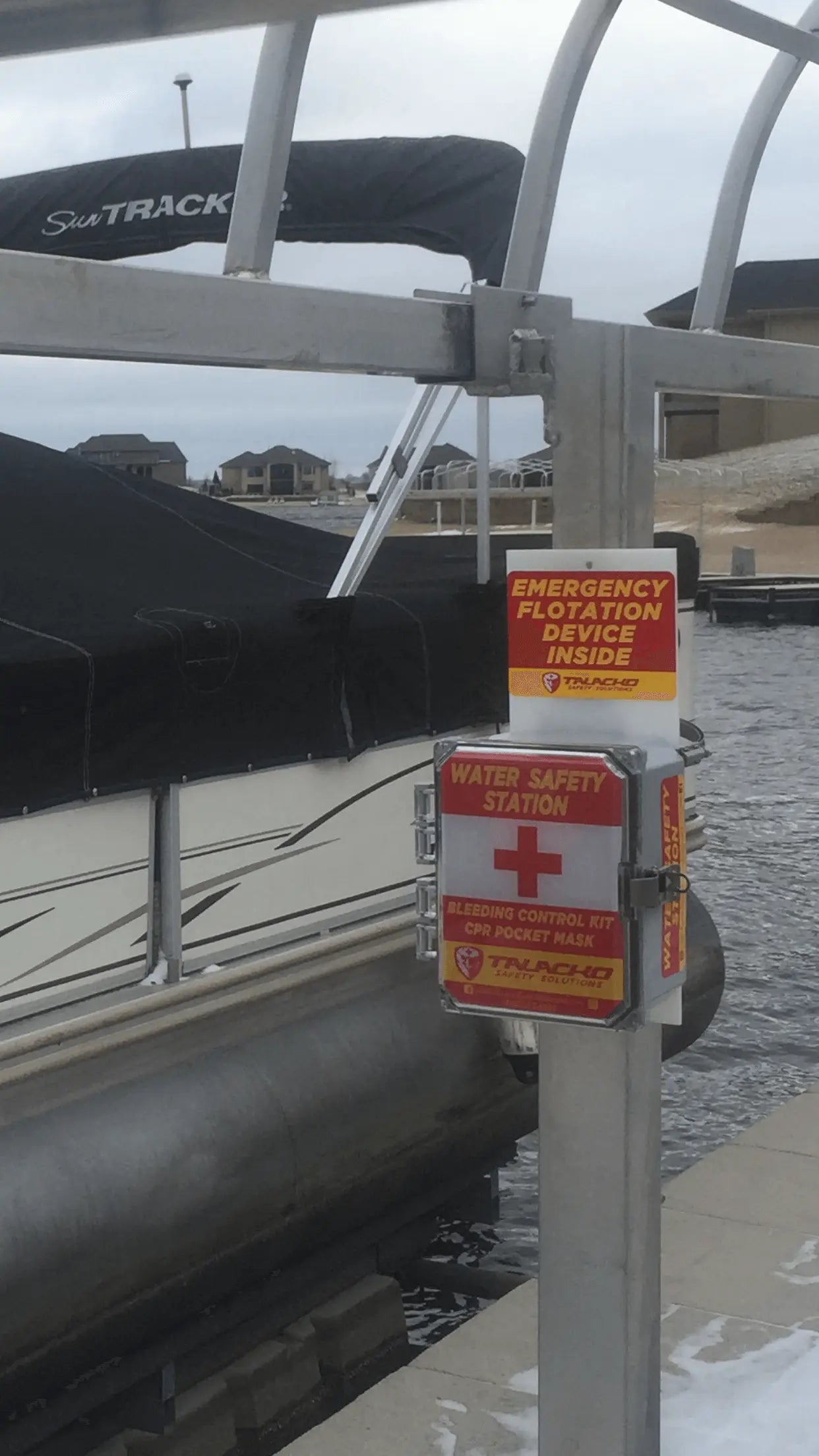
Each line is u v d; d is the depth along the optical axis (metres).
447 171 5.00
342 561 6.64
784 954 9.78
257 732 4.53
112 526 6.03
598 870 2.52
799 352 3.32
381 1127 4.79
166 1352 4.46
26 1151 3.89
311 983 4.73
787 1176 4.73
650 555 2.57
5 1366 3.79
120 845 4.20
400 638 5.02
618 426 2.81
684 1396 3.53
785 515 49.91
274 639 4.54
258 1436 4.67
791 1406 3.48
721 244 3.94
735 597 35.59
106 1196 3.97
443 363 2.62
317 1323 5.01
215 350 2.30
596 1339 2.82
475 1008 2.66
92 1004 4.12
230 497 6.73
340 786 4.85
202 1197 4.21
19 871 3.92
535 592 2.66
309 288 2.40
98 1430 4.55
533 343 2.67
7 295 2.07
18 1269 3.76
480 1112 5.20
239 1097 4.40
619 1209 2.78
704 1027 6.39
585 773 2.52
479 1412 3.53
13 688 3.82
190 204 5.34
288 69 2.71
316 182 5.13
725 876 11.76
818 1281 4.07
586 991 2.56
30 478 6.41
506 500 7.86
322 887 4.80
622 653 2.61
